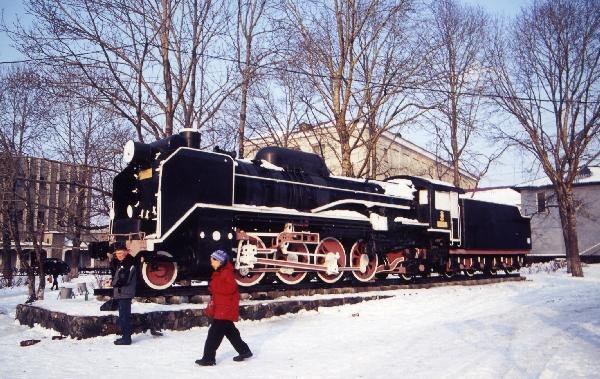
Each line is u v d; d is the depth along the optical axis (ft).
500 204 70.23
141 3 50.65
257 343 26.76
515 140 86.53
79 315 27.81
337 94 70.49
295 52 60.75
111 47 48.70
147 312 29.19
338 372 20.20
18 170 57.72
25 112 61.05
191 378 19.30
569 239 86.58
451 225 58.59
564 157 86.28
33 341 26.84
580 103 82.38
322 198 45.65
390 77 69.31
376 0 69.82
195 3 52.34
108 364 21.79
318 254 43.04
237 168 39.86
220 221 36.24
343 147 69.05
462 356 22.43
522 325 31.09
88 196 55.01
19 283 87.45
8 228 63.77
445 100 70.95
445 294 47.34
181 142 35.35
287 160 45.42
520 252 73.56
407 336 28.27
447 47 85.30
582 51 81.30
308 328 31.42
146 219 33.94
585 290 54.03
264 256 40.40
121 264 29.19
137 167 35.70
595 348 23.30
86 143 58.08
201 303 34.42
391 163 114.21
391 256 52.70
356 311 37.99
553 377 18.17
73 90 47.57
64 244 145.69
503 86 84.12
